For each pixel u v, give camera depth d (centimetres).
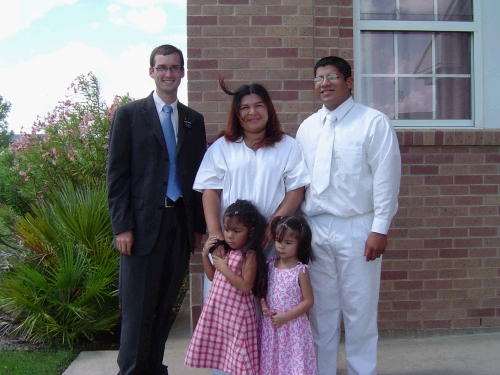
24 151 637
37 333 436
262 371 286
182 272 316
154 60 304
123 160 303
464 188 426
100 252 443
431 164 424
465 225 427
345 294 311
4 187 686
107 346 435
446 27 441
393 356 390
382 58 443
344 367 372
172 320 480
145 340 305
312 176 310
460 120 449
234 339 282
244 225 279
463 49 447
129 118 304
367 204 306
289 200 300
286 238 281
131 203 305
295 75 415
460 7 444
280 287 284
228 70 414
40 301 434
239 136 304
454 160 425
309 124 323
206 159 308
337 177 305
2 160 758
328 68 305
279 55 414
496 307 432
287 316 280
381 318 426
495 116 445
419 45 445
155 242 300
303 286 285
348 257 305
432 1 443
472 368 368
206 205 300
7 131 1898
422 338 426
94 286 420
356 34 434
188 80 413
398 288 425
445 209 425
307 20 414
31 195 645
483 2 441
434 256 426
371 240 298
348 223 307
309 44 415
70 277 421
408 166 423
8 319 462
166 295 315
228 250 289
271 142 299
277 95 415
